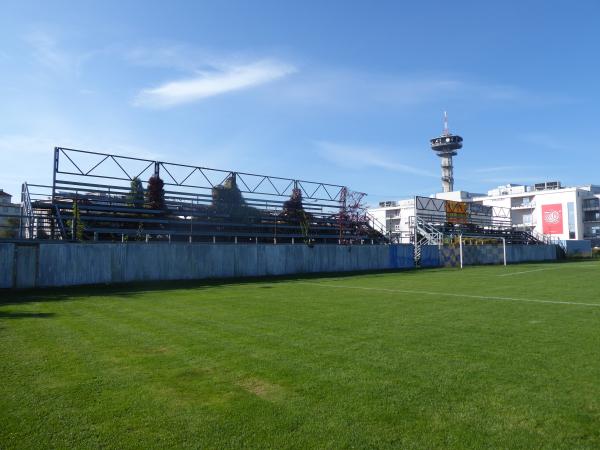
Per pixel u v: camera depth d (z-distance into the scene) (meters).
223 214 31.80
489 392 5.40
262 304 13.52
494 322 10.20
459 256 42.00
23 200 24.12
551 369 6.34
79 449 4.05
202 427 4.46
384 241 41.16
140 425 4.52
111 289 18.73
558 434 4.26
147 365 6.60
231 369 6.39
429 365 6.58
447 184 134.12
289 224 34.84
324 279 24.59
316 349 7.58
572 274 27.36
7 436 4.30
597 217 86.00
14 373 6.21
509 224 67.75
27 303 13.87
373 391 5.46
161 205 29.05
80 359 6.93
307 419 4.64
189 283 21.81
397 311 11.98
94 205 25.77
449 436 4.23
